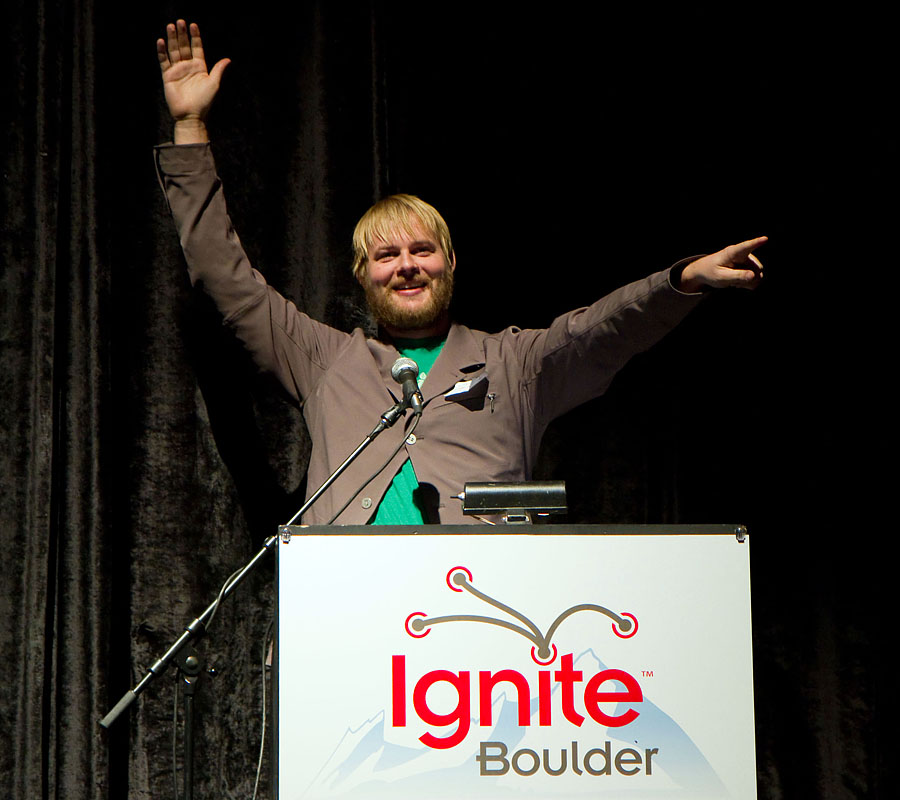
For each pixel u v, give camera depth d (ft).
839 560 19.15
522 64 19.95
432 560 10.66
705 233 19.83
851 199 19.90
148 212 17.67
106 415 16.65
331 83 18.90
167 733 16.69
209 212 16.10
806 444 19.48
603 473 19.31
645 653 10.63
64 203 17.04
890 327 19.60
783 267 19.85
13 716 15.90
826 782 18.52
